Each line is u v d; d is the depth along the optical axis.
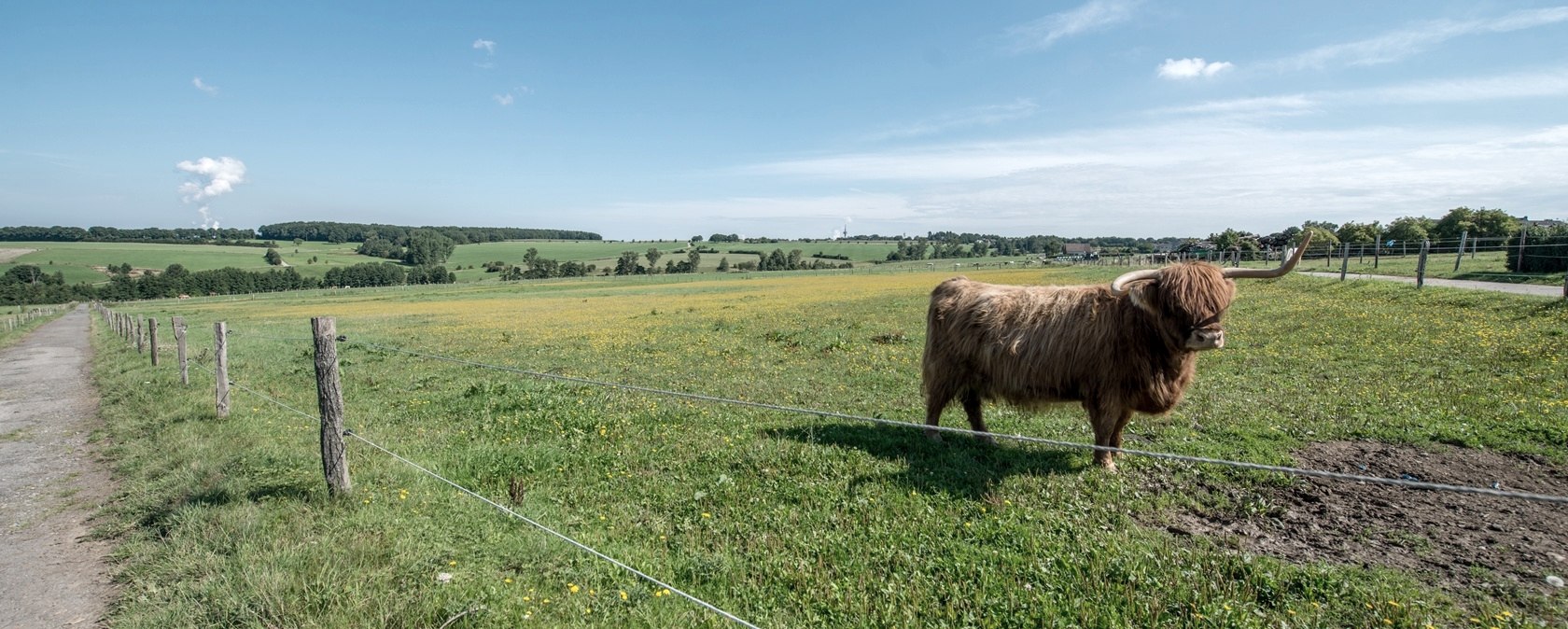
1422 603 4.50
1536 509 5.89
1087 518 5.91
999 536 5.58
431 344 23.08
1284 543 5.50
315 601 4.56
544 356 18.61
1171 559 5.09
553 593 4.75
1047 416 9.42
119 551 5.71
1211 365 12.40
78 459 8.88
